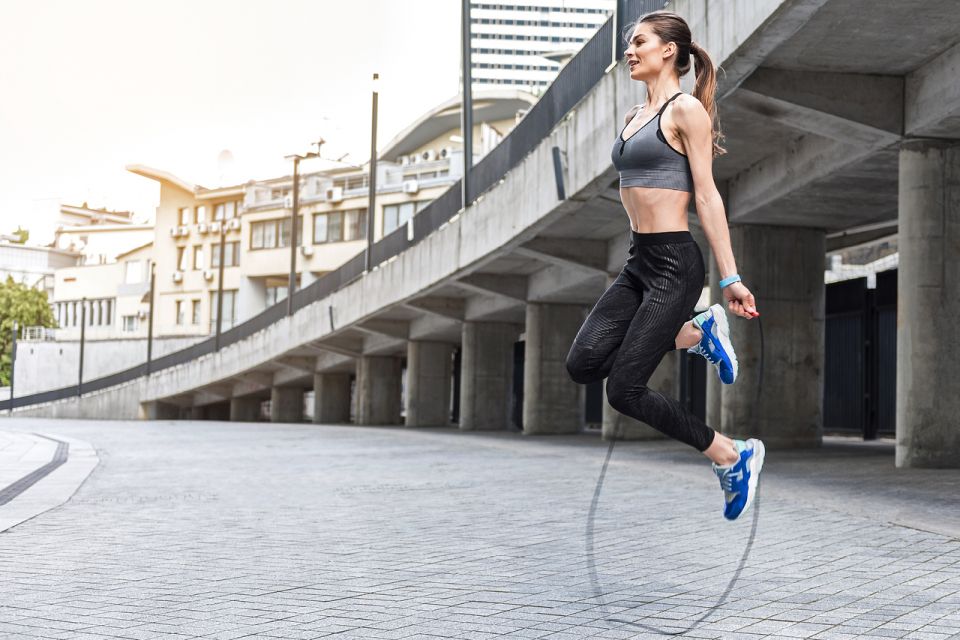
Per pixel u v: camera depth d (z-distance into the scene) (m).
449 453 19.05
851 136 13.98
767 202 17.70
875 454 17.02
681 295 3.53
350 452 19.55
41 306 92.75
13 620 4.33
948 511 8.23
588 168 16.83
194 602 4.74
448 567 5.77
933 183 13.52
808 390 19.27
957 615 4.25
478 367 35.34
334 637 3.95
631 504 9.24
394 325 39.78
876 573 5.36
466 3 25.55
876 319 22.91
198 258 77.62
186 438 26.39
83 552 6.49
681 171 3.56
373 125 35.44
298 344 43.09
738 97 13.74
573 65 18.14
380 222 61.97
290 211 67.50
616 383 3.55
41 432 29.95
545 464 15.46
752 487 3.61
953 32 11.84
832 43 12.36
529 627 4.07
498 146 23.02
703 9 12.63
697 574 5.38
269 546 6.75
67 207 141.62
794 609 4.38
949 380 13.38
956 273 13.45
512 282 30.38
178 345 72.81
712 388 20.88
